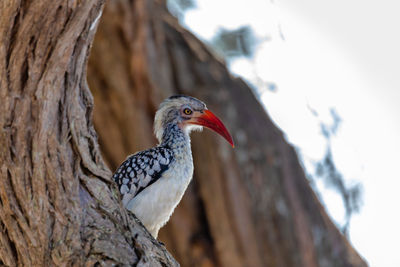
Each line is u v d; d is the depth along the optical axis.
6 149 4.72
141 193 7.37
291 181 13.77
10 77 4.57
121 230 5.41
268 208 13.23
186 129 8.38
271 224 13.20
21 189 4.83
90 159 5.22
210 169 13.00
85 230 5.15
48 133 4.78
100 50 12.26
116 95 12.36
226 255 12.97
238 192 13.06
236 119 13.37
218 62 13.91
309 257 13.50
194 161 13.07
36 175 4.82
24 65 4.56
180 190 7.63
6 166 4.75
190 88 13.11
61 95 4.77
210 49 14.00
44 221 4.95
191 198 12.98
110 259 5.22
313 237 13.66
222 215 12.96
